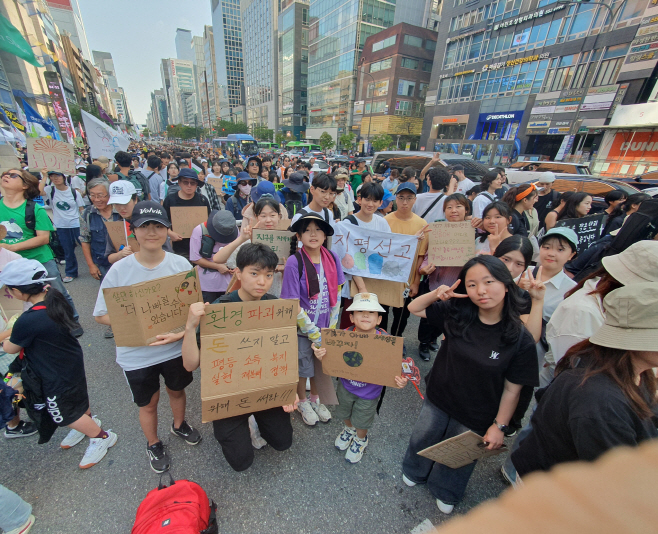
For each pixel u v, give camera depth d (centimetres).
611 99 2175
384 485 228
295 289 240
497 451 181
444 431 208
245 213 376
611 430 108
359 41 5303
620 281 153
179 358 221
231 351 185
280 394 197
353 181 934
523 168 1125
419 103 4875
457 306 187
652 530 37
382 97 4809
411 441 221
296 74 7612
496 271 163
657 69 1966
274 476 230
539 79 2655
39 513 202
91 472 229
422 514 210
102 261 399
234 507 208
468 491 227
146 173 763
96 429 236
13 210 340
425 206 434
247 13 9725
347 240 319
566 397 123
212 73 13612
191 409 292
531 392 176
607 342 116
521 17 2727
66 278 553
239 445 202
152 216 195
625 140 1809
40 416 211
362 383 225
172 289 198
